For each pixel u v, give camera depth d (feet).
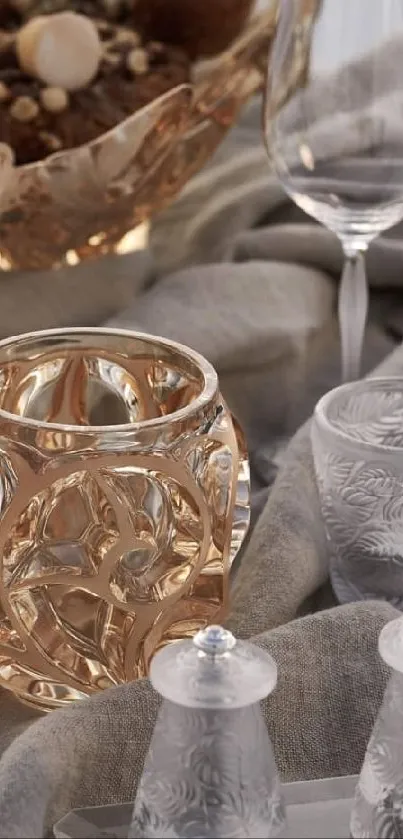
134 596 1.86
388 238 2.95
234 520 1.98
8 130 2.66
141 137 2.61
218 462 1.92
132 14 2.80
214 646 1.43
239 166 3.35
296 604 2.08
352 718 1.81
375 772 1.56
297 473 2.25
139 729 1.73
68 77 2.64
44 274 2.87
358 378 2.54
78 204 2.69
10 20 2.78
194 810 1.45
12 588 1.84
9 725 1.90
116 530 1.89
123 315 2.73
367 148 2.30
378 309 2.97
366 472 2.01
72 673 1.87
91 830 1.57
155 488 1.87
